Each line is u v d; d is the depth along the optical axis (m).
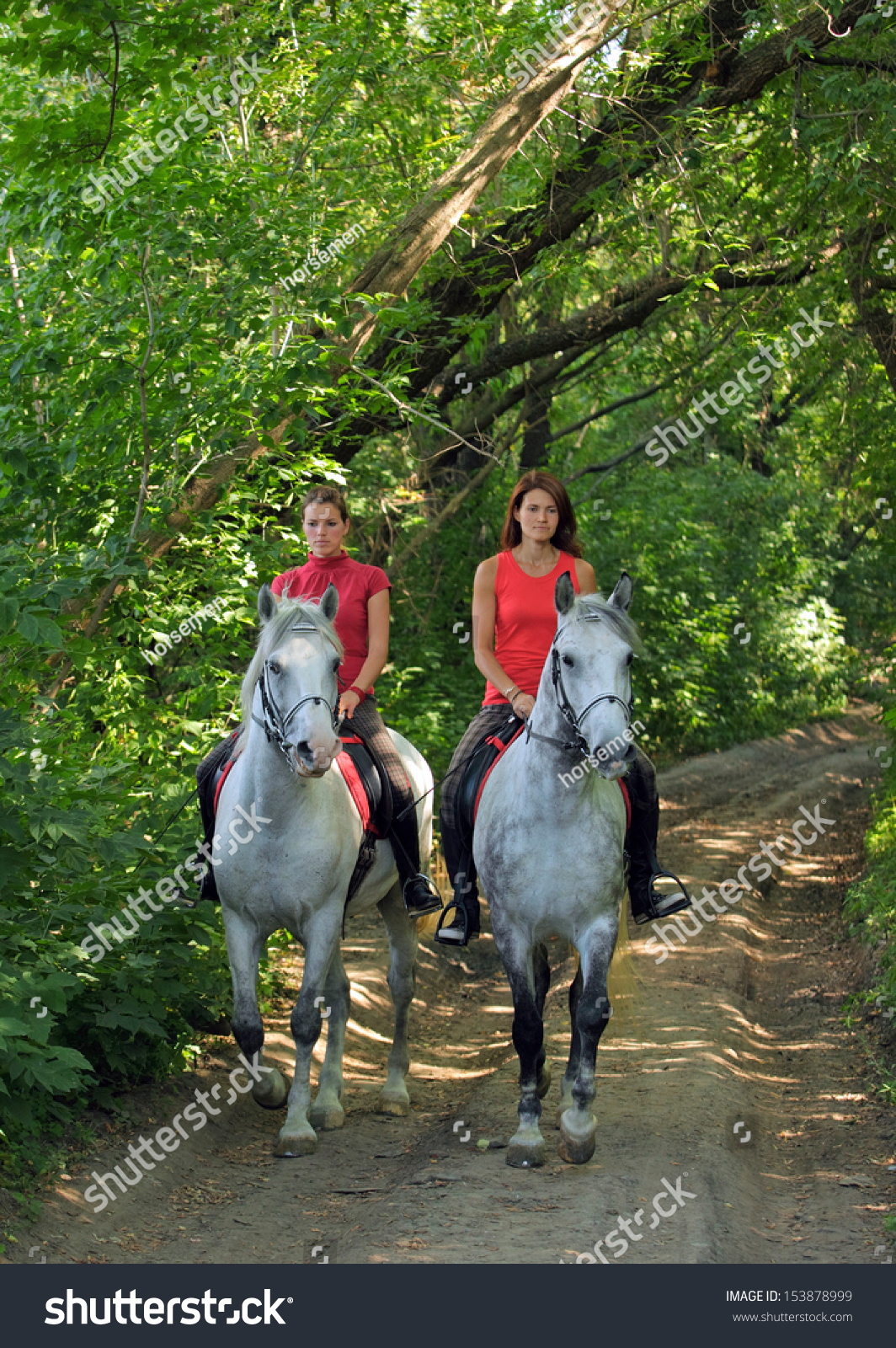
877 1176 4.90
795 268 11.29
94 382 6.89
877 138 9.34
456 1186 4.58
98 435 7.13
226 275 7.45
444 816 5.38
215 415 7.16
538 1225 4.13
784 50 10.08
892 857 10.22
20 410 7.02
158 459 7.55
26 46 5.82
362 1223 4.30
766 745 20.75
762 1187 4.85
